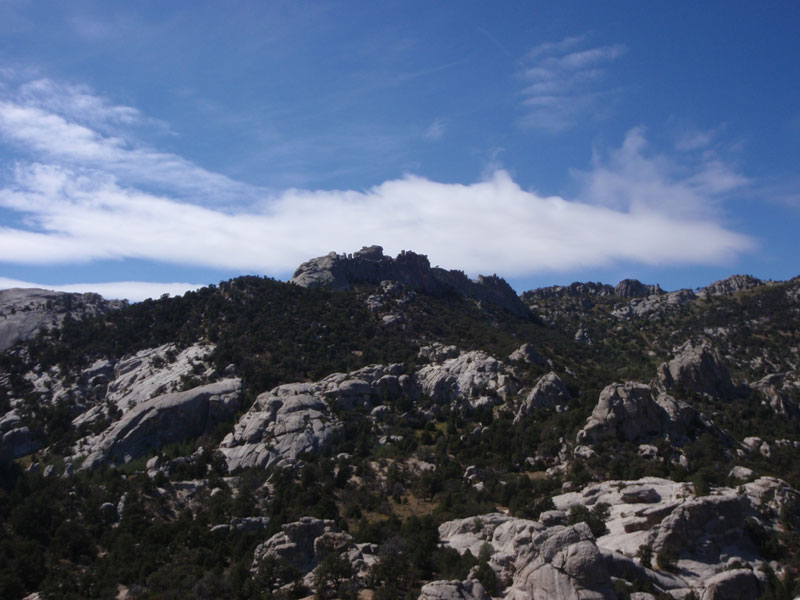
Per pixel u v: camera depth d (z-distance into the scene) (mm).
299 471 148125
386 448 159750
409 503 137500
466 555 102000
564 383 184500
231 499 137250
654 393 163125
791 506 113375
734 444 152250
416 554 104312
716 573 95812
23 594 108875
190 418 175125
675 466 133750
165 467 153875
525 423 166250
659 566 97062
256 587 100125
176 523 126000
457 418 173625
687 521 101438
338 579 98812
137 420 172375
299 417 165375
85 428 180500
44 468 161625
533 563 90500
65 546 122312
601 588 86438
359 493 138375
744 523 104750
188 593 102125
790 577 94312
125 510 132375
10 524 129875
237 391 183750
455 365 198750
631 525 105250
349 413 173250
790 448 151875
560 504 120938
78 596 105875
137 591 105438
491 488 137000
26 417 185625
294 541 110938
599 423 148500
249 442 161375
